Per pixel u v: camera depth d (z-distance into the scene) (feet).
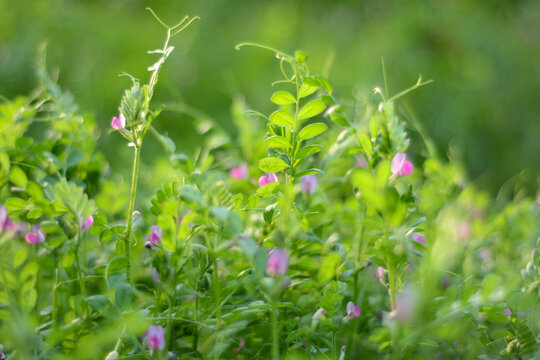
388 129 3.36
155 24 13.16
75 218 3.28
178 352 3.30
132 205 3.28
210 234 3.34
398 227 3.16
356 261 3.42
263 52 12.12
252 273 3.29
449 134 12.28
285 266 3.14
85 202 3.28
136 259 3.52
